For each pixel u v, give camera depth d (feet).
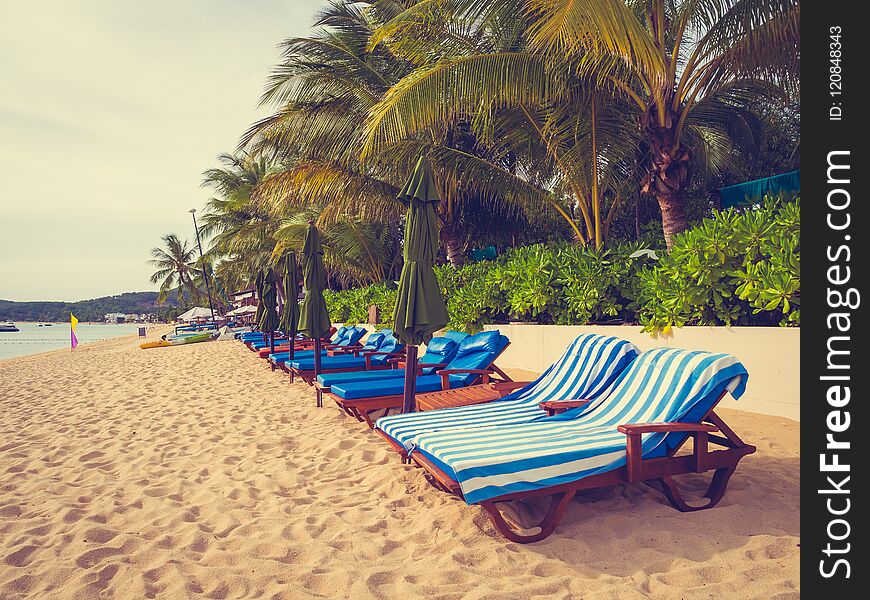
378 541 9.67
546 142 32.27
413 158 37.40
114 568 8.97
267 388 29.84
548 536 9.41
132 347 92.32
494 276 32.37
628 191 36.83
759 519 9.57
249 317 127.44
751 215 18.13
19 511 11.95
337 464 14.85
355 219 57.00
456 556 8.84
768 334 16.75
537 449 9.53
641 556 8.57
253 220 87.15
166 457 16.30
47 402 28.86
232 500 12.26
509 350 30.71
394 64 41.88
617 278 25.07
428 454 10.55
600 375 14.14
